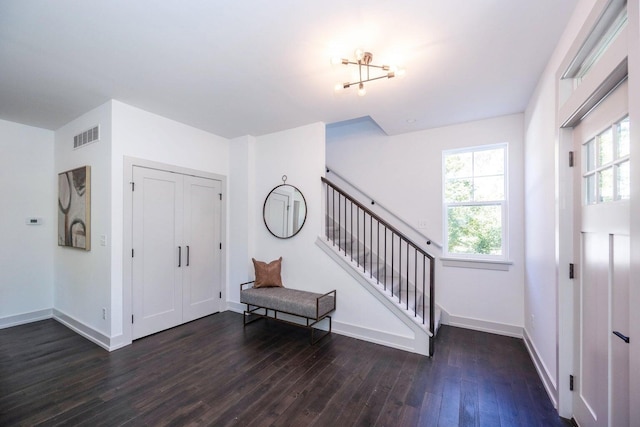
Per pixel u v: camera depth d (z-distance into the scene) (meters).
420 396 2.18
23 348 2.96
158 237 3.40
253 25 1.83
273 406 2.06
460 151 3.70
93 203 3.17
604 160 1.56
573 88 1.89
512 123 3.33
